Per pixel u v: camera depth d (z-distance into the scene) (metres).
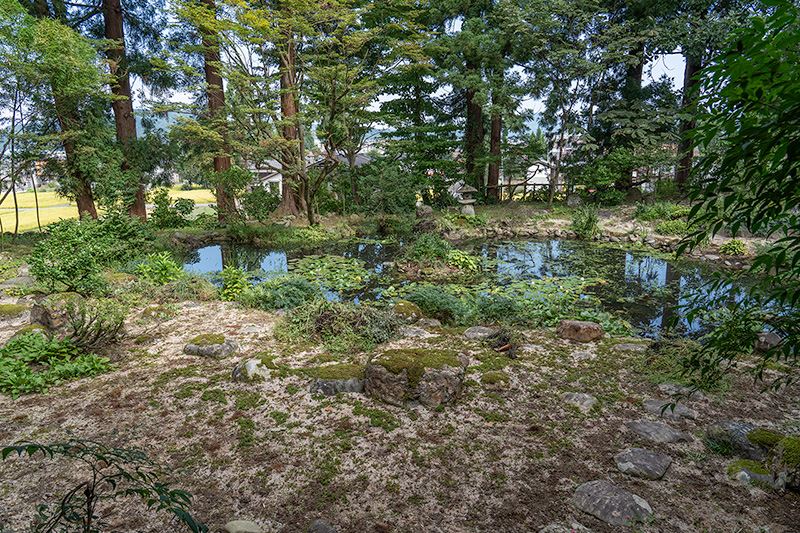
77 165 15.61
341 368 4.54
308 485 2.98
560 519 2.64
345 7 13.95
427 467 3.15
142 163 19.25
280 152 16.64
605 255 13.23
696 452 3.29
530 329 6.44
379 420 3.75
